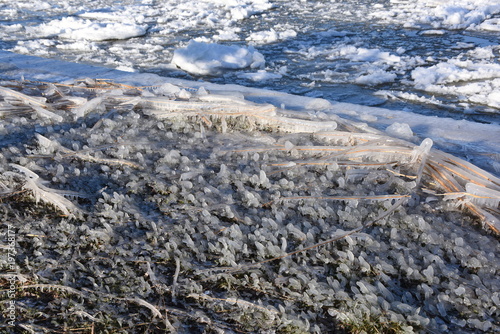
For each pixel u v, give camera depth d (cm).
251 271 170
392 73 616
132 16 997
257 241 182
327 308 156
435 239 181
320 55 712
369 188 215
